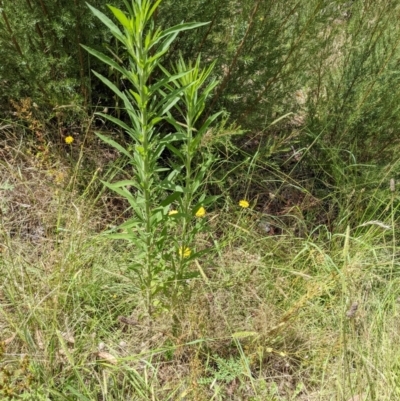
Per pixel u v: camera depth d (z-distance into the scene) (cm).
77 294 255
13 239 285
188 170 222
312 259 291
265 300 273
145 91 192
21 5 290
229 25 310
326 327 266
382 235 307
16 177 295
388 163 348
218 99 324
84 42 299
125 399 229
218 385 238
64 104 310
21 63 293
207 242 285
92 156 321
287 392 245
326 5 307
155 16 286
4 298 253
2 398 203
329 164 355
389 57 331
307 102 362
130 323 237
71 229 276
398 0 332
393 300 275
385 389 231
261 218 329
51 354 227
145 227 239
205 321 252
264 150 334
